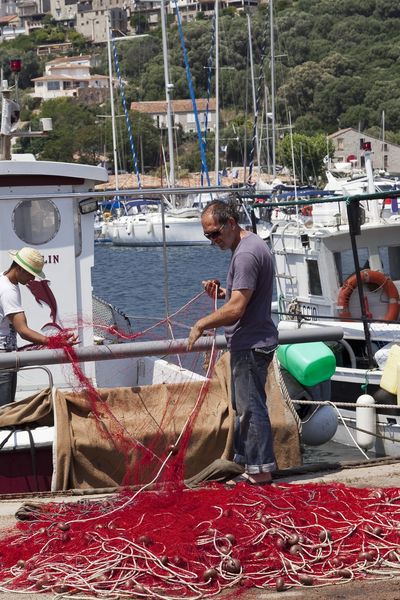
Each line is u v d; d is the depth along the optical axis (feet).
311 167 349.61
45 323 45.01
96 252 240.94
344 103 562.25
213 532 24.77
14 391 36.73
